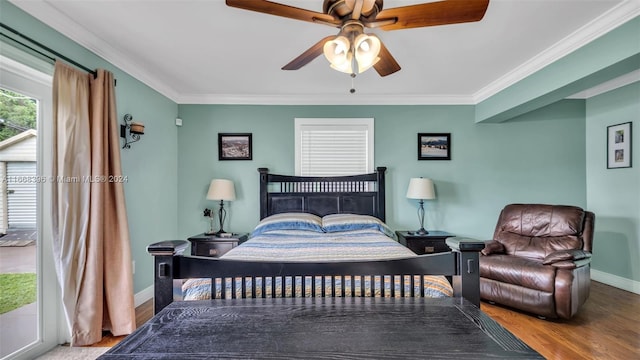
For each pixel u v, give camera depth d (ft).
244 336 3.01
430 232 12.04
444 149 12.60
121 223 7.55
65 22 6.75
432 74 10.10
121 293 7.49
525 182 12.65
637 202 10.70
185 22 6.91
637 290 10.56
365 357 2.64
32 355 6.51
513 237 10.43
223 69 9.62
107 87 7.41
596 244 12.07
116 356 2.64
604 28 6.86
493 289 9.20
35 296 6.64
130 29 7.21
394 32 7.32
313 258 6.11
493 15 6.64
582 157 12.66
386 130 12.59
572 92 8.68
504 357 2.62
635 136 10.75
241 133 12.44
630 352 6.77
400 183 12.59
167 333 3.08
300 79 10.52
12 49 5.76
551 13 6.58
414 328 3.18
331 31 7.28
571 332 7.68
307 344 2.86
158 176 10.85
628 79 10.79
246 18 6.75
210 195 11.39
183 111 12.33
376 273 4.26
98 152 7.09
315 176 12.45
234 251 6.92
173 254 4.00
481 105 12.21
